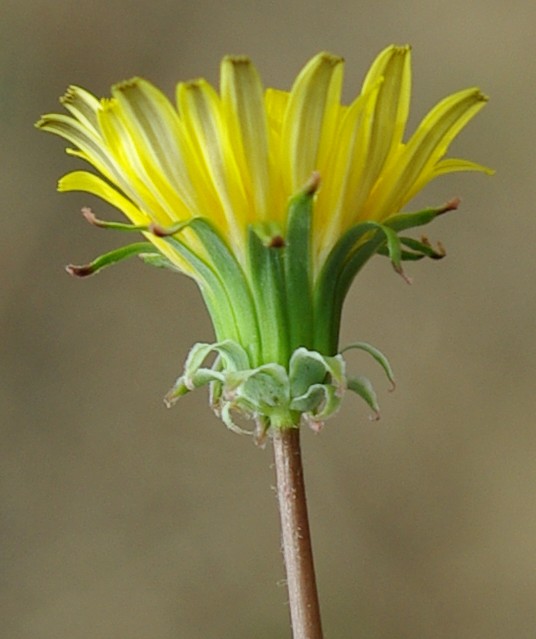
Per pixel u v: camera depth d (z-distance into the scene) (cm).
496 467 37
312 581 19
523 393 37
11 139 37
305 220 19
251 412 19
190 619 37
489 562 37
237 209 19
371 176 19
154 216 19
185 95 19
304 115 19
